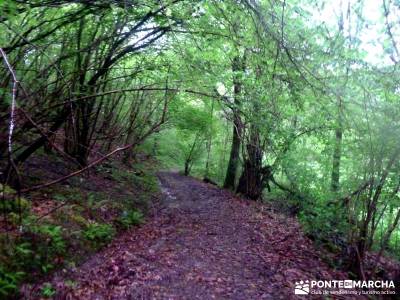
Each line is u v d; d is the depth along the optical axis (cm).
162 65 908
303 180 1092
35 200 848
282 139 1205
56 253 652
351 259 830
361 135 757
